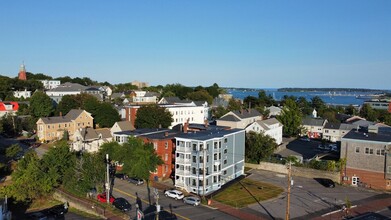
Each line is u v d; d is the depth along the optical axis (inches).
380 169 2495.1
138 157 2470.5
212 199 2268.7
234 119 4271.7
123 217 1929.1
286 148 3929.6
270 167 3016.7
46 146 3917.3
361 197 2311.8
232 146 2753.4
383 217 1942.7
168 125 4190.5
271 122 4109.3
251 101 7509.8
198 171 2404.0
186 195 2354.8
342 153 2657.5
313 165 2822.3
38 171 2262.6
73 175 2288.4
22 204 2202.3
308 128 4950.8
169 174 2728.8
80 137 3661.4
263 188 2508.6
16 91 7204.7
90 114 4626.0
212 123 4921.3
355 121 5246.1
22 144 3986.2
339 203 2186.3
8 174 2849.4
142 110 4121.6
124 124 3944.4
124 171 2512.3
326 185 2541.8
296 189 2488.9
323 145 3978.8
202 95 7854.3
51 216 2004.2
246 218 1932.8
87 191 2282.2
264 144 3088.1
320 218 1930.4
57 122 4291.3
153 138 2719.0
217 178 2534.5
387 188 2472.9
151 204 2142.0
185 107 5059.1
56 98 6200.8
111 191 2375.7
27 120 4699.8
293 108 4987.7
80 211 2106.3
